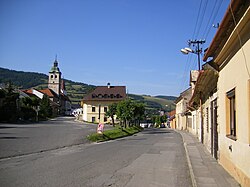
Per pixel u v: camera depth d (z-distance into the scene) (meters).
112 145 24.53
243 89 8.50
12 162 13.70
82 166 12.93
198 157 15.97
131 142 28.20
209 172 11.34
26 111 65.31
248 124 7.95
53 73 132.88
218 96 13.33
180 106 72.50
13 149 18.28
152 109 140.50
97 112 94.44
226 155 11.42
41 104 84.44
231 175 10.39
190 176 11.33
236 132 9.48
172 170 12.70
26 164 13.14
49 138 27.00
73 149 20.50
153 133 48.28
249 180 7.77
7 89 57.75
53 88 132.62
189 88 62.84
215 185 9.15
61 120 83.38
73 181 9.75
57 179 9.98
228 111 11.29
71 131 37.78
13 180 9.65
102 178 10.45
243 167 8.51
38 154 17.05
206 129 20.86
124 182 9.97
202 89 20.62
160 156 17.39
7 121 56.25
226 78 11.27
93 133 34.59
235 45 9.37
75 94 193.38
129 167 13.10
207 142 19.84
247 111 8.07
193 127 42.53
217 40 10.54
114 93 95.44
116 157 16.42
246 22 7.60
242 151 8.63
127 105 51.50
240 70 8.85
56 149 20.08
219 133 13.12
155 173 11.90
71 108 161.88
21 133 31.09
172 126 94.19
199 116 29.09
